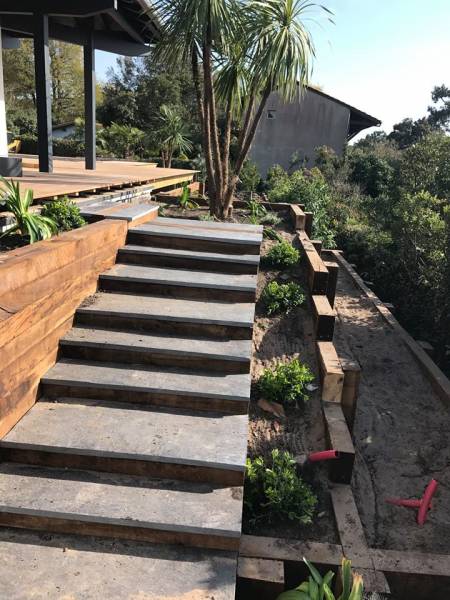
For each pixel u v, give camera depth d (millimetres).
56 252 3291
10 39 12172
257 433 3963
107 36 11430
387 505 3814
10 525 2482
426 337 7172
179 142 19438
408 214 9156
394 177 13203
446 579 2955
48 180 7312
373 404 5301
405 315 7930
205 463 2701
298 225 7598
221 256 4688
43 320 3148
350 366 4188
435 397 5484
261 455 3779
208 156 7387
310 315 5215
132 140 24828
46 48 8023
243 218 7836
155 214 6027
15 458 2756
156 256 4660
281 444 3898
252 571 2818
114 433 2869
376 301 8398
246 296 4207
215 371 3488
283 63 6375
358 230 12117
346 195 17781
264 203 8906
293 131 25422
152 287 4207
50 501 2498
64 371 3271
